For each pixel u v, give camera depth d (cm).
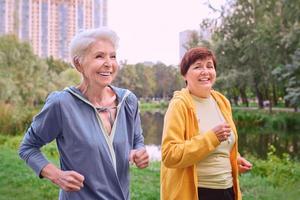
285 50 2173
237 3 2572
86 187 181
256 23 2388
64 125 183
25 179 636
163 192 249
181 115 237
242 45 2480
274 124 2359
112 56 192
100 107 191
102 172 182
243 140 1839
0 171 709
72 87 193
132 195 533
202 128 247
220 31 2653
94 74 187
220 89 2577
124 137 192
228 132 226
